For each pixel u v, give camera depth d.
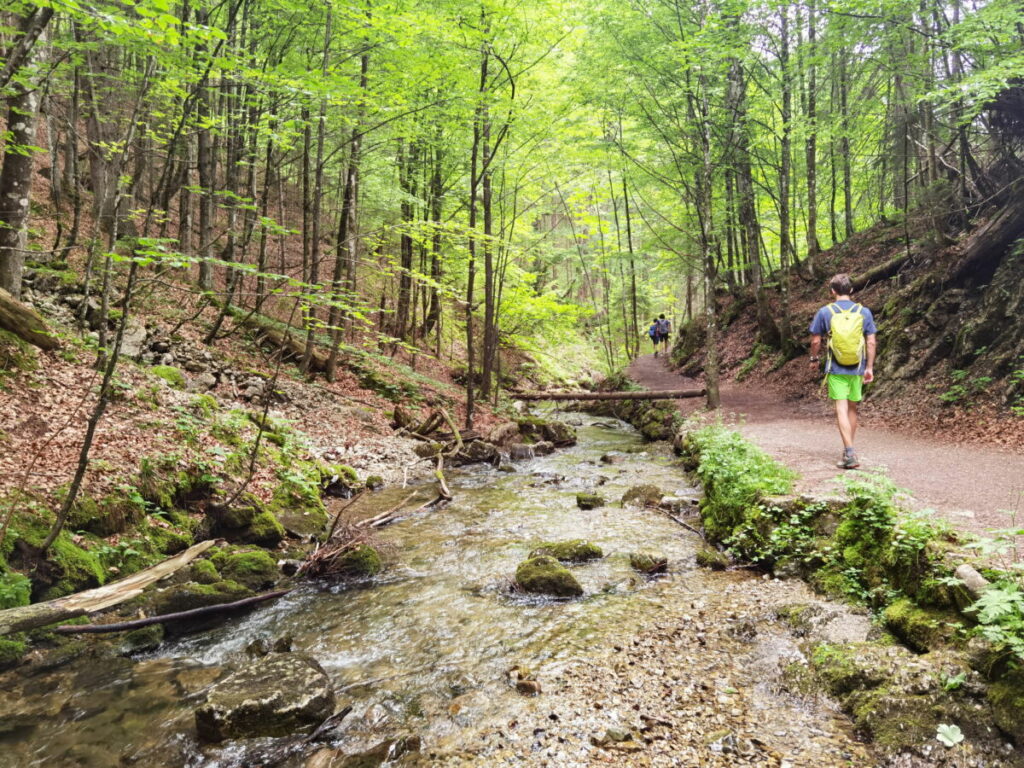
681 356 25.92
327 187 19.06
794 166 20.20
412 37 9.83
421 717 3.98
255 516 7.32
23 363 7.49
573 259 32.50
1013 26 9.24
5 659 4.47
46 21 5.35
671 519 8.41
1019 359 8.90
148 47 5.45
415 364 20.58
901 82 12.75
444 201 19.25
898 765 3.13
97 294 11.37
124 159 5.78
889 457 7.76
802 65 13.17
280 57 11.58
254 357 14.07
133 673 4.60
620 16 13.09
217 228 19.88
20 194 8.80
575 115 15.81
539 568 6.18
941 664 3.47
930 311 11.37
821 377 14.38
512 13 11.83
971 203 12.95
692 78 13.45
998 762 2.99
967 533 4.17
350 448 12.09
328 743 3.76
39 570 5.07
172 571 5.28
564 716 3.86
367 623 5.50
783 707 3.78
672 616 5.25
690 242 21.61
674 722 3.70
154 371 9.95
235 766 3.59
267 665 4.33
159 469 6.95
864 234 19.55
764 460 7.48
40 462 6.04
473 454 13.47
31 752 3.66
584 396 18.34
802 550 5.80
